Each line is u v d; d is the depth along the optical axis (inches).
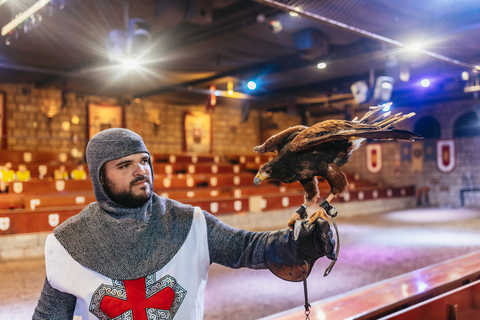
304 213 50.9
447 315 101.7
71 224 51.1
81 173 397.1
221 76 413.7
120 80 423.5
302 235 47.7
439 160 572.1
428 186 583.2
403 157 609.9
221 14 269.0
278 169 49.6
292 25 283.4
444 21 219.5
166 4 235.9
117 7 245.6
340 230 355.6
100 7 243.6
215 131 599.2
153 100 540.1
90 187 359.6
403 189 567.2
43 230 263.3
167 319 47.6
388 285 116.4
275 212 394.6
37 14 227.6
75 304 50.8
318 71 396.8
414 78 412.2
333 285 187.5
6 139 425.7
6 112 428.1
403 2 195.5
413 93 492.7
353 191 487.5
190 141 571.8
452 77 413.4
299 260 50.7
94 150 49.1
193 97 522.0
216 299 171.0
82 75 388.5
